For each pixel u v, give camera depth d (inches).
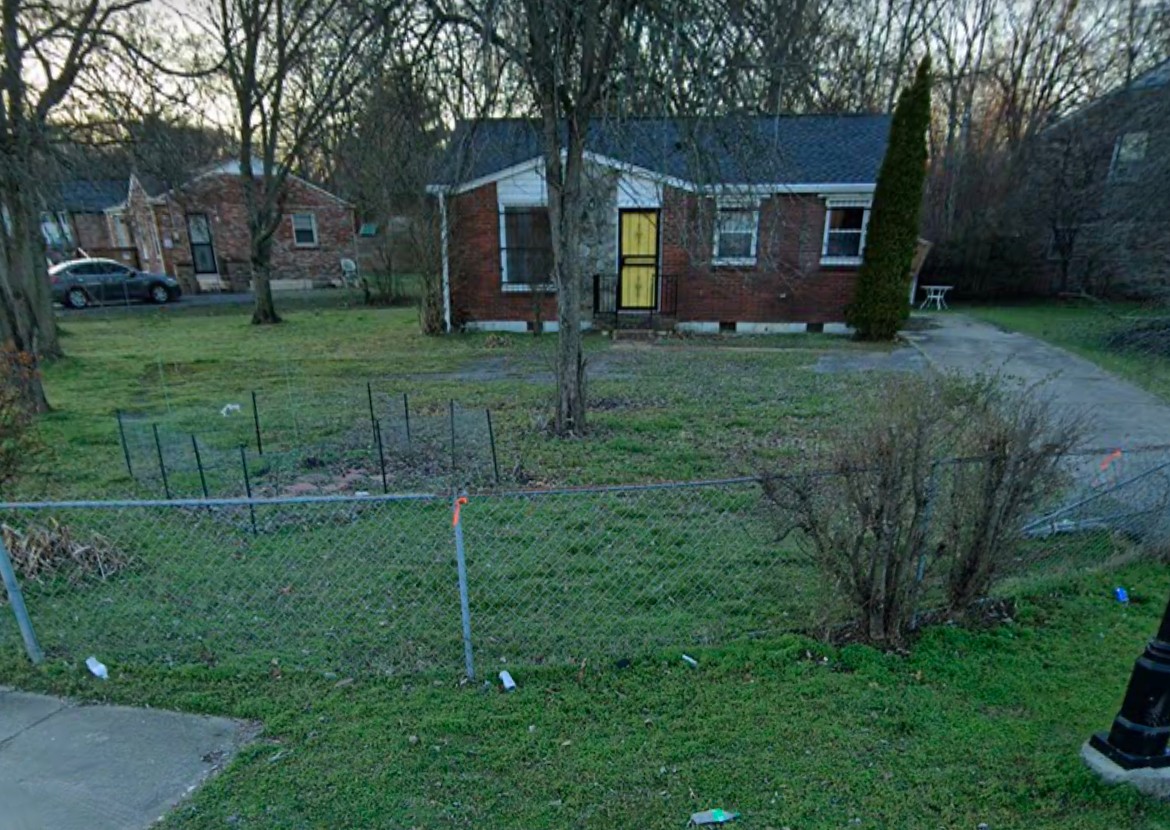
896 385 153.9
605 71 209.3
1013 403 152.5
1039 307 756.6
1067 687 114.3
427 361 443.5
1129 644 127.3
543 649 127.8
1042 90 964.0
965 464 126.1
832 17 311.3
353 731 105.2
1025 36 965.8
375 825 87.6
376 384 374.6
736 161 232.1
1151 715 91.6
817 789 93.3
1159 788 91.4
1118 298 657.0
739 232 528.1
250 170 636.7
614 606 142.9
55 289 802.8
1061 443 130.5
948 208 916.6
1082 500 170.1
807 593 146.6
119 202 1149.7
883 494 118.0
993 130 985.5
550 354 455.2
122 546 171.8
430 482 219.0
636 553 167.0
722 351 470.6
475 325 561.3
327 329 608.7
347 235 1040.2
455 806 90.7
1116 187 534.0
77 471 231.5
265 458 245.6
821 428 274.7
